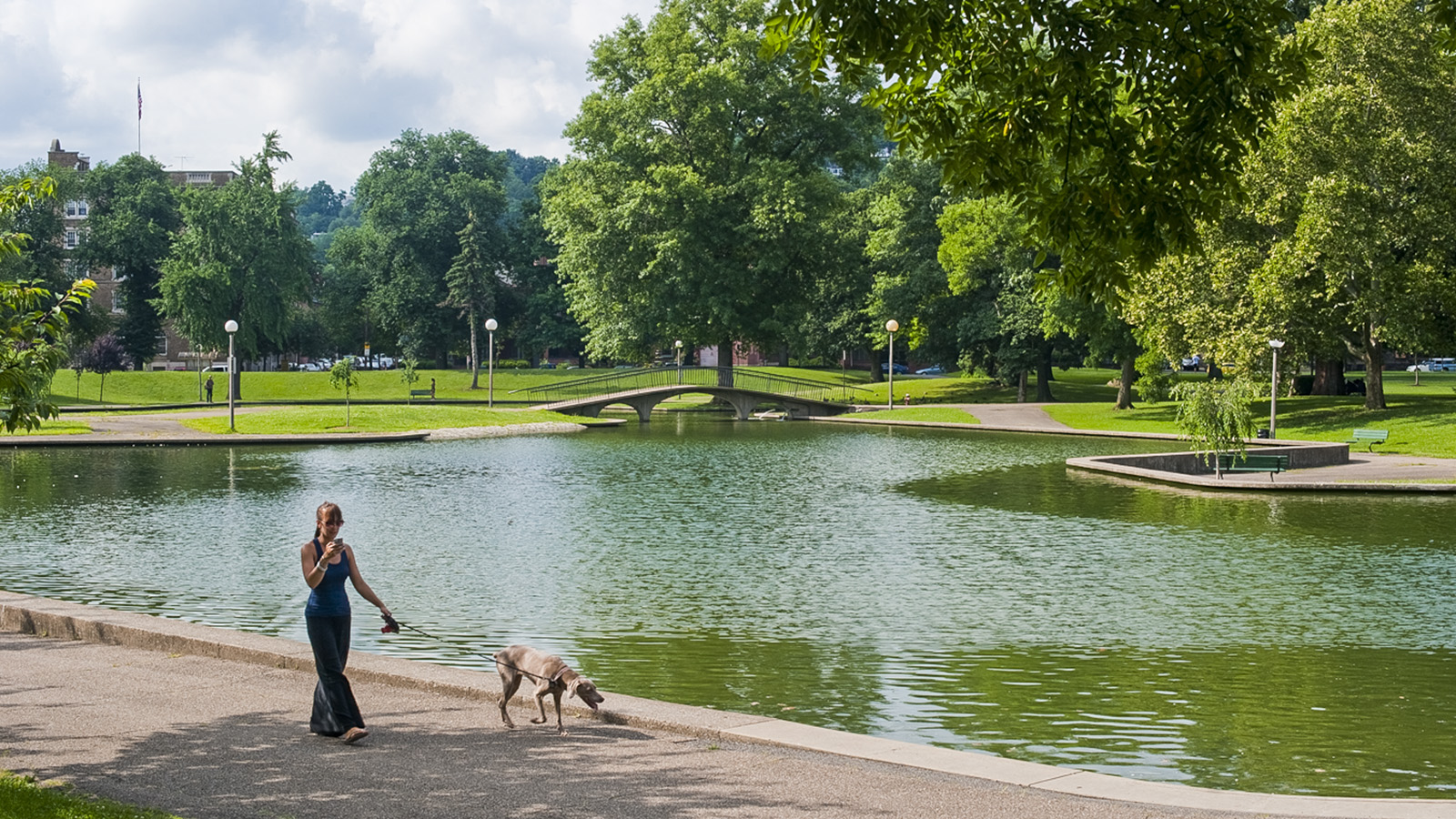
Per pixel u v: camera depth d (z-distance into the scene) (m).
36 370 11.27
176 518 26.70
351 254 112.25
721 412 75.94
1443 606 17.45
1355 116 44.12
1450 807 7.54
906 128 10.73
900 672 13.87
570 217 68.50
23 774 8.20
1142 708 12.45
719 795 7.85
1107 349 62.16
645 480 34.97
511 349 121.62
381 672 11.31
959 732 11.59
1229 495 31.08
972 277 67.94
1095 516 27.14
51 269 85.50
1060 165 10.34
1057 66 9.62
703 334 69.06
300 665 11.74
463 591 18.72
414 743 9.23
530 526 25.61
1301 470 36.28
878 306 78.31
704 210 64.75
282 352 107.19
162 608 17.34
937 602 17.88
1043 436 53.41
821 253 69.50
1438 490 30.88
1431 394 62.34
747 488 32.88
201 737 9.33
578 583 19.28
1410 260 47.03
